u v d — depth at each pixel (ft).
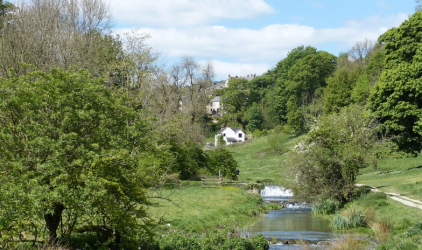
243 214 115.03
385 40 180.55
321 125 127.85
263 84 484.74
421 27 169.37
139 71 151.02
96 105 54.19
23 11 145.89
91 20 162.81
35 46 136.46
